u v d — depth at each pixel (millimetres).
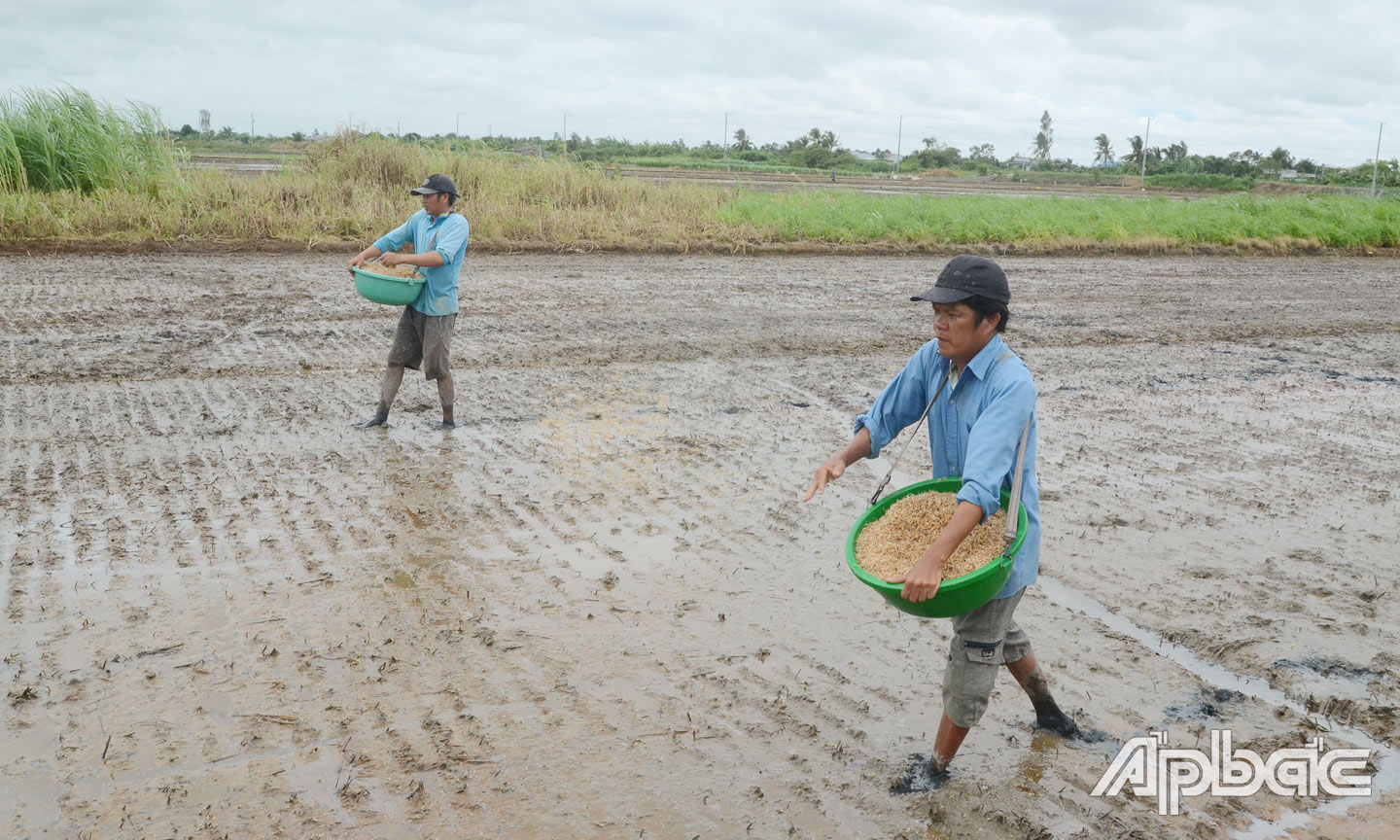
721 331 11445
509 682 4137
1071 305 14312
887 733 3871
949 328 3166
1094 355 10977
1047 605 5000
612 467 6828
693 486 6520
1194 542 5855
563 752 3678
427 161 20547
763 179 45875
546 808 3365
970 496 2971
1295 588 5270
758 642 4551
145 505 5816
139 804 3316
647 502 6223
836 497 6434
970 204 24266
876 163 78938
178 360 9102
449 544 5473
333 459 6730
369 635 4469
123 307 11156
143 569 5020
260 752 3617
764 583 5160
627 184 21594
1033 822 3377
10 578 4863
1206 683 4305
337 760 3582
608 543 5578
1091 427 8172
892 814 3406
